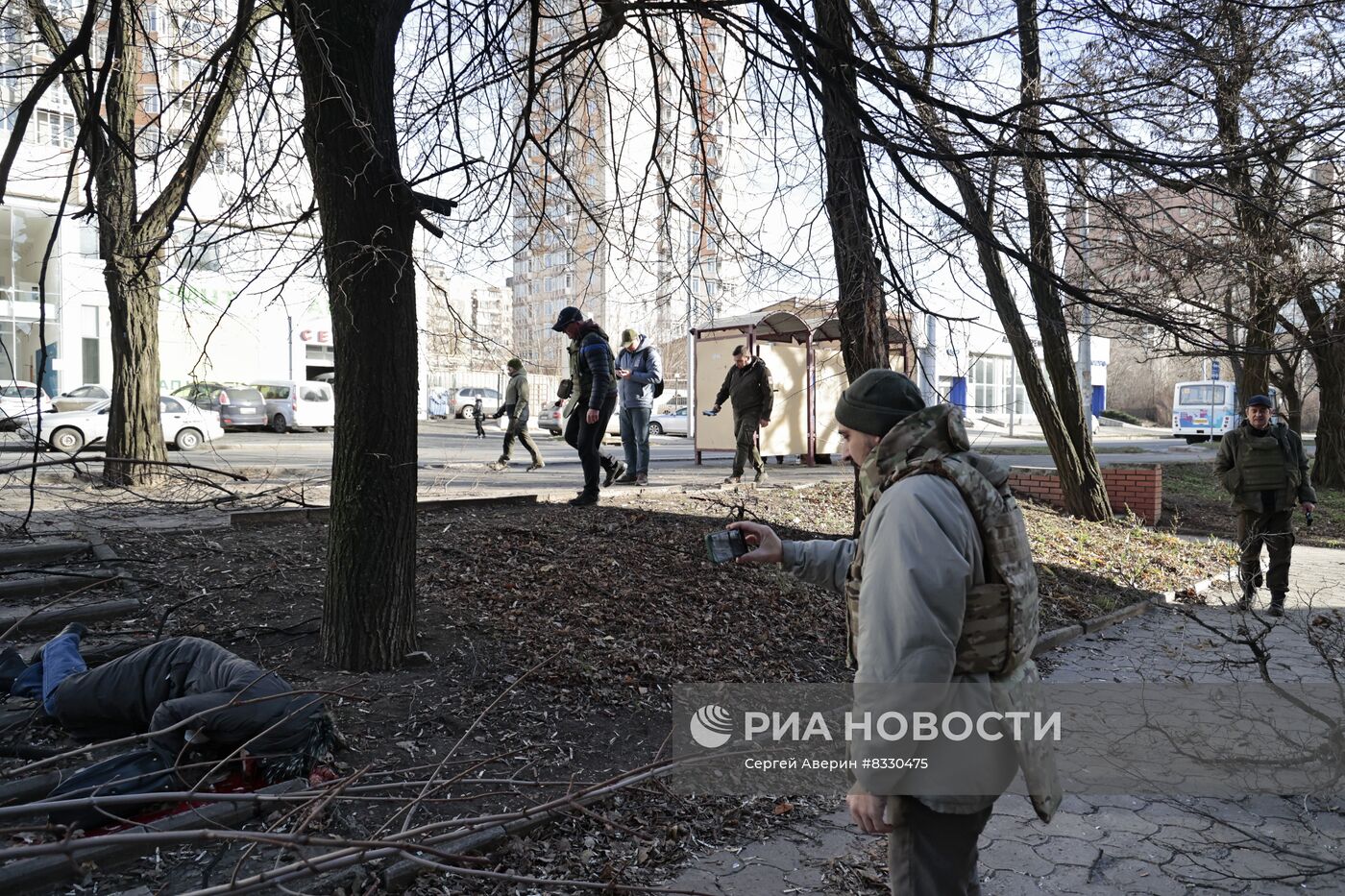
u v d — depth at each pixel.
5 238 25.66
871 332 5.93
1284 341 8.03
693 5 6.17
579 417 8.88
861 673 2.20
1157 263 5.66
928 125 5.75
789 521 9.34
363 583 4.98
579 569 6.82
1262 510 8.30
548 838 3.81
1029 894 3.58
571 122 6.97
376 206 4.88
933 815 2.25
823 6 5.95
